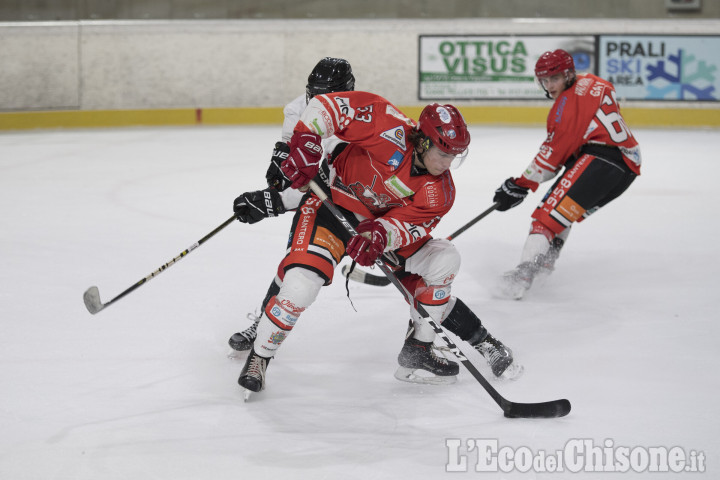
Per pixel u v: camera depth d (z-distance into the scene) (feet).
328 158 33.40
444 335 30.66
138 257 55.26
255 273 51.16
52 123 127.34
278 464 26.73
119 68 128.67
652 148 107.45
